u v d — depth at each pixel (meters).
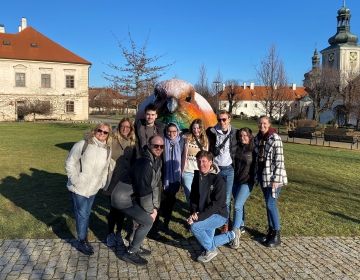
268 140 6.15
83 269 5.16
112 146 6.10
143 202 5.41
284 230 6.99
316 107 47.06
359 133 29.73
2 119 54.09
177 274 5.15
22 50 55.66
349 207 8.73
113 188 5.99
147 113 6.50
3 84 54.03
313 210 8.34
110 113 77.31
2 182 10.08
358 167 14.97
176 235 6.55
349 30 81.56
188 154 6.64
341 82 48.66
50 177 10.81
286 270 5.38
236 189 6.45
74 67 57.75
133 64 23.41
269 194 6.14
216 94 57.53
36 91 55.81
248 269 5.37
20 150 16.77
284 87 39.69
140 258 5.39
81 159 5.61
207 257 5.52
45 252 5.64
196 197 5.73
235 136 6.50
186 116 8.16
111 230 6.07
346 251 6.12
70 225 6.76
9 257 5.43
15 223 6.81
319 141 27.94
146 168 5.37
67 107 57.78
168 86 8.30
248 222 7.33
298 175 12.48
